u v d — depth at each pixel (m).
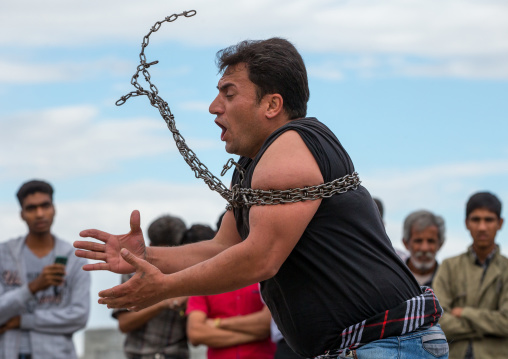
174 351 5.58
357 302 2.80
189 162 3.07
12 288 5.84
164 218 5.80
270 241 2.73
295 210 2.74
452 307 5.84
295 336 2.92
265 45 2.96
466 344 5.68
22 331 5.72
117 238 3.09
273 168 2.76
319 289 2.83
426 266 6.09
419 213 6.12
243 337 5.22
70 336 5.86
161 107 3.16
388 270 2.85
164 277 2.73
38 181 6.00
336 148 2.88
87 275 5.98
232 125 2.96
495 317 5.62
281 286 2.90
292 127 2.84
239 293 5.32
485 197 5.86
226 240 3.32
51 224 5.99
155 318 5.60
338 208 2.82
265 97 2.93
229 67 2.99
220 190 3.03
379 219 2.94
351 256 2.82
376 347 2.79
